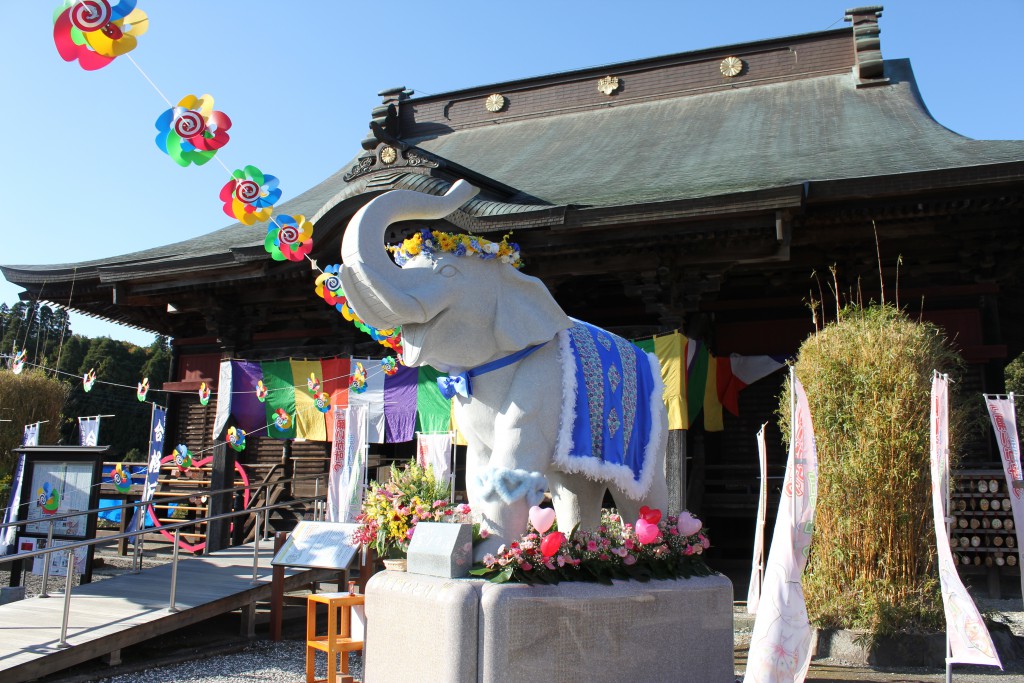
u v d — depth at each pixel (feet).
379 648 15.88
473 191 17.39
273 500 49.88
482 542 15.38
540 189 46.55
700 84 65.92
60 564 33.86
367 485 36.01
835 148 44.04
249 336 48.96
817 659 21.94
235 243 48.78
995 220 35.96
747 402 44.55
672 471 34.42
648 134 58.44
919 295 39.52
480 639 14.08
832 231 37.93
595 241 37.35
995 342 37.88
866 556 22.40
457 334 16.34
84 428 48.01
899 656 21.25
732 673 17.48
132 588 28.60
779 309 43.39
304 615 31.83
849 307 29.22
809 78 62.75
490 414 16.72
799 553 16.61
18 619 24.72
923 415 22.52
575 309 46.19
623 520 19.03
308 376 44.06
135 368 117.19
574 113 68.85
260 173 19.03
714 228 35.45
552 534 14.75
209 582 29.22
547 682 14.19
